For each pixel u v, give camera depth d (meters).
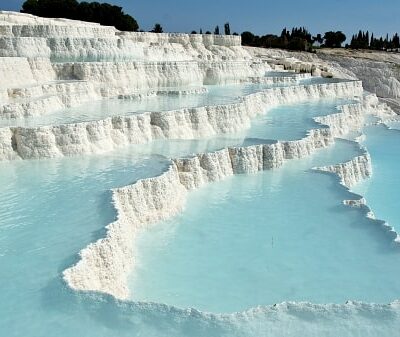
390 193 26.58
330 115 35.41
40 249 13.72
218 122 29.14
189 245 17.75
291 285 15.27
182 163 22.88
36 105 25.66
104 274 13.98
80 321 10.84
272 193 22.66
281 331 10.70
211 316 10.98
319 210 20.75
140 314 11.05
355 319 11.15
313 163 26.94
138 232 18.59
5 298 11.55
